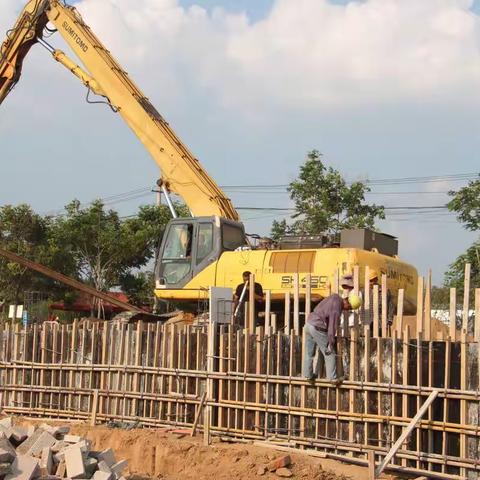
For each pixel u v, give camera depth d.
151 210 40.03
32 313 34.22
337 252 18.17
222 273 19.28
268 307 14.85
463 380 11.96
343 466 12.62
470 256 27.11
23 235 37.50
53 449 11.00
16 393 17.53
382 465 11.80
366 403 12.89
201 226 19.81
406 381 12.52
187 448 13.45
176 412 15.27
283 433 13.78
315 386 13.53
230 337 14.80
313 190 31.55
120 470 11.20
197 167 21.41
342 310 13.30
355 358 13.20
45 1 22.25
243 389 14.47
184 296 19.70
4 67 22.75
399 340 12.76
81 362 16.83
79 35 22.00
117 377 16.28
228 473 12.45
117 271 38.94
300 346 13.89
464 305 12.41
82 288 22.14
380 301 14.48
